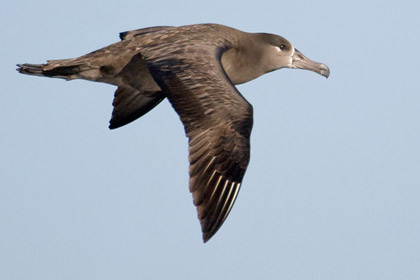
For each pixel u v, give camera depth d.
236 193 12.59
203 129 12.95
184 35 15.77
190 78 13.80
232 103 13.12
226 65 16.75
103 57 16.03
